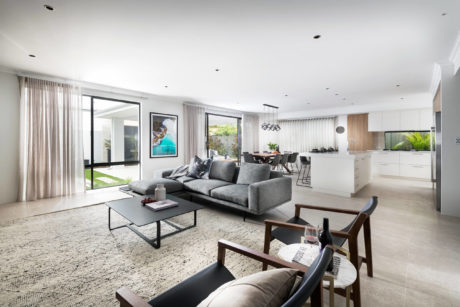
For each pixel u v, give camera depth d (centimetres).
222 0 199
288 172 809
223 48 298
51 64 357
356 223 146
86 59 336
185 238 258
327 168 491
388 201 420
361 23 237
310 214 344
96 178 662
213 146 941
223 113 812
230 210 369
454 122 336
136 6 207
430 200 426
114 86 494
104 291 166
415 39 273
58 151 429
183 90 532
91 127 495
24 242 245
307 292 62
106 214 339
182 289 113
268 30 252
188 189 403
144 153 573
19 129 395
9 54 318
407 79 442
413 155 664
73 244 241
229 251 228
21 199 396
